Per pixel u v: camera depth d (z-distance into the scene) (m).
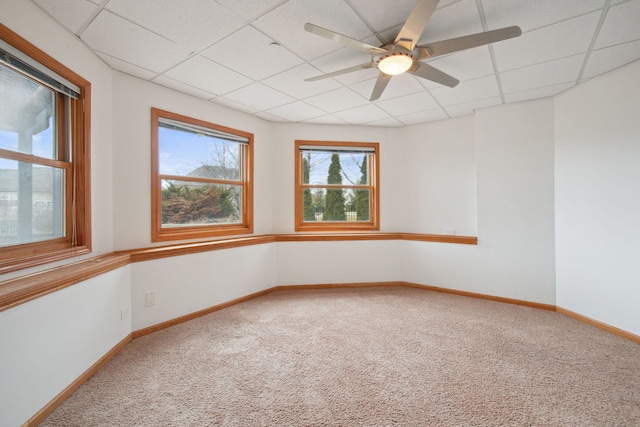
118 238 2.60
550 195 3.19
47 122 1.96
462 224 3.88
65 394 1.70
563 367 2.06
